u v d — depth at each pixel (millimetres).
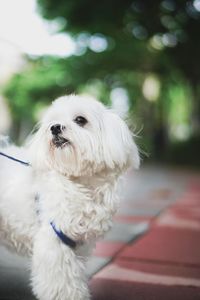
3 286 1030
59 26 5137
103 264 1205
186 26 4945
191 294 1021
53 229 850
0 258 1208
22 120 9211
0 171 935
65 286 846
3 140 1006
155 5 4727
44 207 861
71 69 6406
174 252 1337
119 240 1462
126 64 6195
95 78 6434
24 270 1131
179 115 9258
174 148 6055
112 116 903
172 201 2375
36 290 859
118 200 896
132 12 4801
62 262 847
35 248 862
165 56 5637
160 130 6816
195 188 3057
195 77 5629
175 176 4031
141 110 7066
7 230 927
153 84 7055
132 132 981
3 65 8078
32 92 8047
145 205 2201
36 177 904
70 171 860
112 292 1018
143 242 1445
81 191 857
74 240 864
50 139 863
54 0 4812
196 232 1604
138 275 1133
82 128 877
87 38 5672
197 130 6113
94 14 4793
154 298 993
